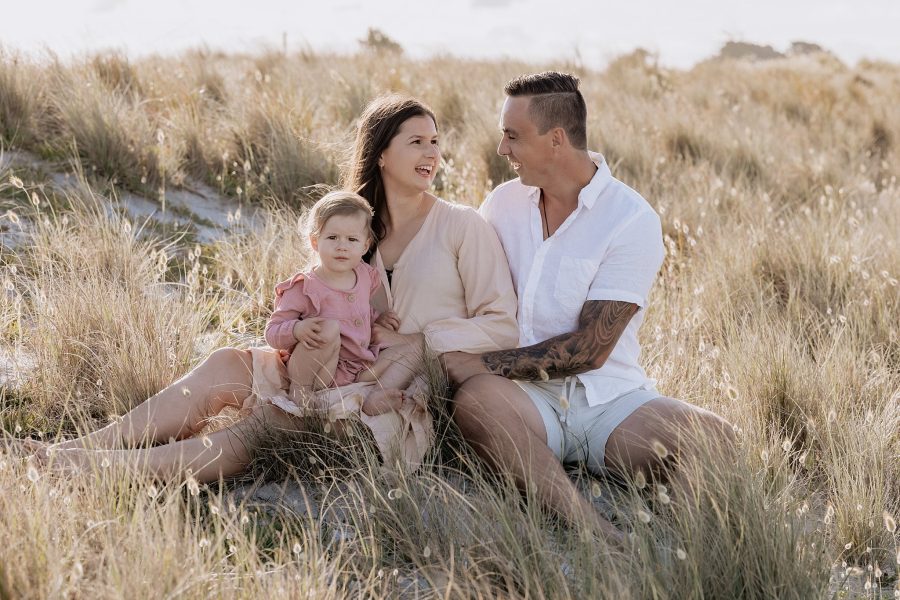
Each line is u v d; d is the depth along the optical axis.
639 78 12.92
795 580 2.40
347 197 3.22
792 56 19.80
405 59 12.31
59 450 2.77
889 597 2.66
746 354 3.88
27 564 2.15
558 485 2.86
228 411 3.28
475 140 7.41
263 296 4.53
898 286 4.68
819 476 3.28
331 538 2.76
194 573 2.19
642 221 3.16
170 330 3.78
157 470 2.87
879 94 14.98
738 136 8.79
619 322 3.14
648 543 2.54
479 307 3.34
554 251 3.27
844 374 3.77
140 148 5.83
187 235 5.26
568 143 3.19
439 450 3.15
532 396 3.15
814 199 7.32
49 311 3.70
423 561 2.59
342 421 3.11
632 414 3.09
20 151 5.52
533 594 2.37
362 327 3.29
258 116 6.61
